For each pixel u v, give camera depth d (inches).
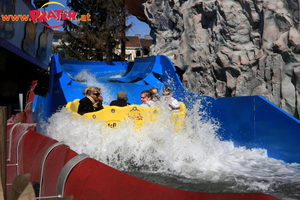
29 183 65.0
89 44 1056.2
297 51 264.5
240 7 336.2
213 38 370.3
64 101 358.0
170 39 470.3
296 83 260.5
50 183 91.5
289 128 228.1
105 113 232.8
